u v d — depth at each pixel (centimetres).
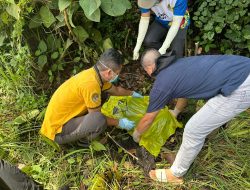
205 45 410
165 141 341
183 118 363
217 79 253
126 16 411
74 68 403
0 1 355
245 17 377
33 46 401
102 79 308
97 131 323
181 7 311
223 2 371
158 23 354
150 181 317
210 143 335
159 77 264
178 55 346
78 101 317
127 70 412
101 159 335
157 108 272
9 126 367
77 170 328
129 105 359
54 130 327
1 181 235
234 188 306
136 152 341
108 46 391
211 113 262
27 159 341
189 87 259
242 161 323
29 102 383
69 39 385
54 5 361
